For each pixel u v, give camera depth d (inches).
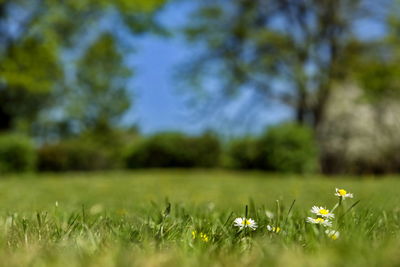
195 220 95.9
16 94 939.3
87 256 56.9
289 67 807.7
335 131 914.1
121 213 127.0
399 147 904.9
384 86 788.0
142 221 93.4
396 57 791.1
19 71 663.8
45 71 707.4
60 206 137.0
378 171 922.1
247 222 79.4
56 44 671.1
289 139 552.1
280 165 549.0
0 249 66.1
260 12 842.8
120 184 355.9
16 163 606.5
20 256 58.1
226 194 244.8
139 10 689.6
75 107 1103.6
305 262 49.5
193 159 685.3
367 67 774.5
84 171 764.0
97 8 727.1
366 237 71.1
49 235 78.4
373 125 907.4
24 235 77.7
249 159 581.0
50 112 1060.5
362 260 49.1
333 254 52.9
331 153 922.7
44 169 732.7
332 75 808.9
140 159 703.1
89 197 226.2
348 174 926.4
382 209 115.7
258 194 238.2
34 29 693.3
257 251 61.7
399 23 775.7
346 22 817.5
